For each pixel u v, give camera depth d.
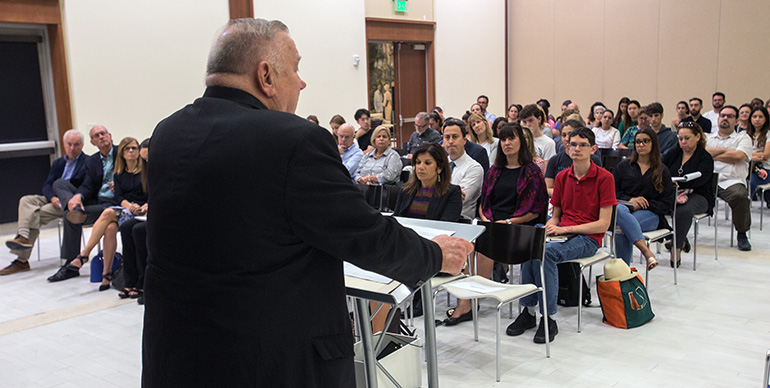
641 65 10.55
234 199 1.13
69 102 6.76
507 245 3.29
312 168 1.14
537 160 5.21
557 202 3.87
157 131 1.29
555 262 3.41
